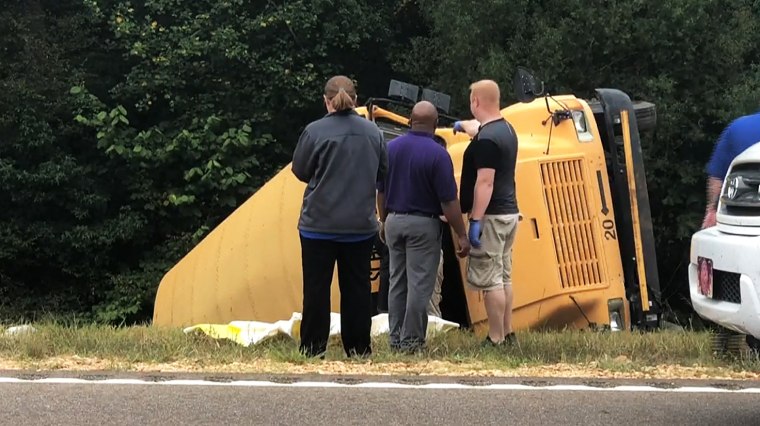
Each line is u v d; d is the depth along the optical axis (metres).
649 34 14.85
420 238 5.93
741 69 15.76
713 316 4.22
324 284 5.77
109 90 16.94
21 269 16.48
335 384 5.18
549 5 15.64
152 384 5.16
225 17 16.42
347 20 16.75
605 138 8.75
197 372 5.48
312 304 5.79
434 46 16.69
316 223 5.65
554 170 8.08
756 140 5.39
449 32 15.79
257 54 16.42
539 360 5.80
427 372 5.49
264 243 9.33
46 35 16.22
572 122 8.24
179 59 16.22
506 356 5.87
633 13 15.13
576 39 15.09
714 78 15.34
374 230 5.77
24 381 5.21
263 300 9.26
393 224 5.96
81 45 16.77
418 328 6.05
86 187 16.25
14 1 16.11
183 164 16.50
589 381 5.28
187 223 16.67
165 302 10.16
